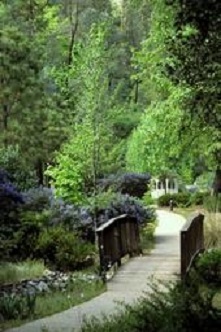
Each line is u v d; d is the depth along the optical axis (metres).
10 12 43.88
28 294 11.87
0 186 19.25
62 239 17.08
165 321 6.57
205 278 12.80
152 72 23.17
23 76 31.69
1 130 32.00
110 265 14.98
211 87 9.03
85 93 19.11
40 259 16.92
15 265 15.84
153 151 26.09
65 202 19.80
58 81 19.83
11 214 18.58
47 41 47.06
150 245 21.12
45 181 33.28
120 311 9.59
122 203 22.84
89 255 16.97
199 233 16.77
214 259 13.12
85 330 8.12
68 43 49.41
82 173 19.42
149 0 22.05
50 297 12.41
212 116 9.84
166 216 34.84
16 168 27.22
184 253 13.47
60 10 54.81
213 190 32.16
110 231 15.49
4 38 31.33
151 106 24.48
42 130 32.41
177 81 9.21
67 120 32.50
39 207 20.44
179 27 8.20
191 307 6.75
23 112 31.91
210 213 22.44
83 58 19.28
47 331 8.79
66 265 16.44
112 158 19.48
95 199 19.34
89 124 19.11
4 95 31.52
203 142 23.17
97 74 19.22
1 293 12.38
